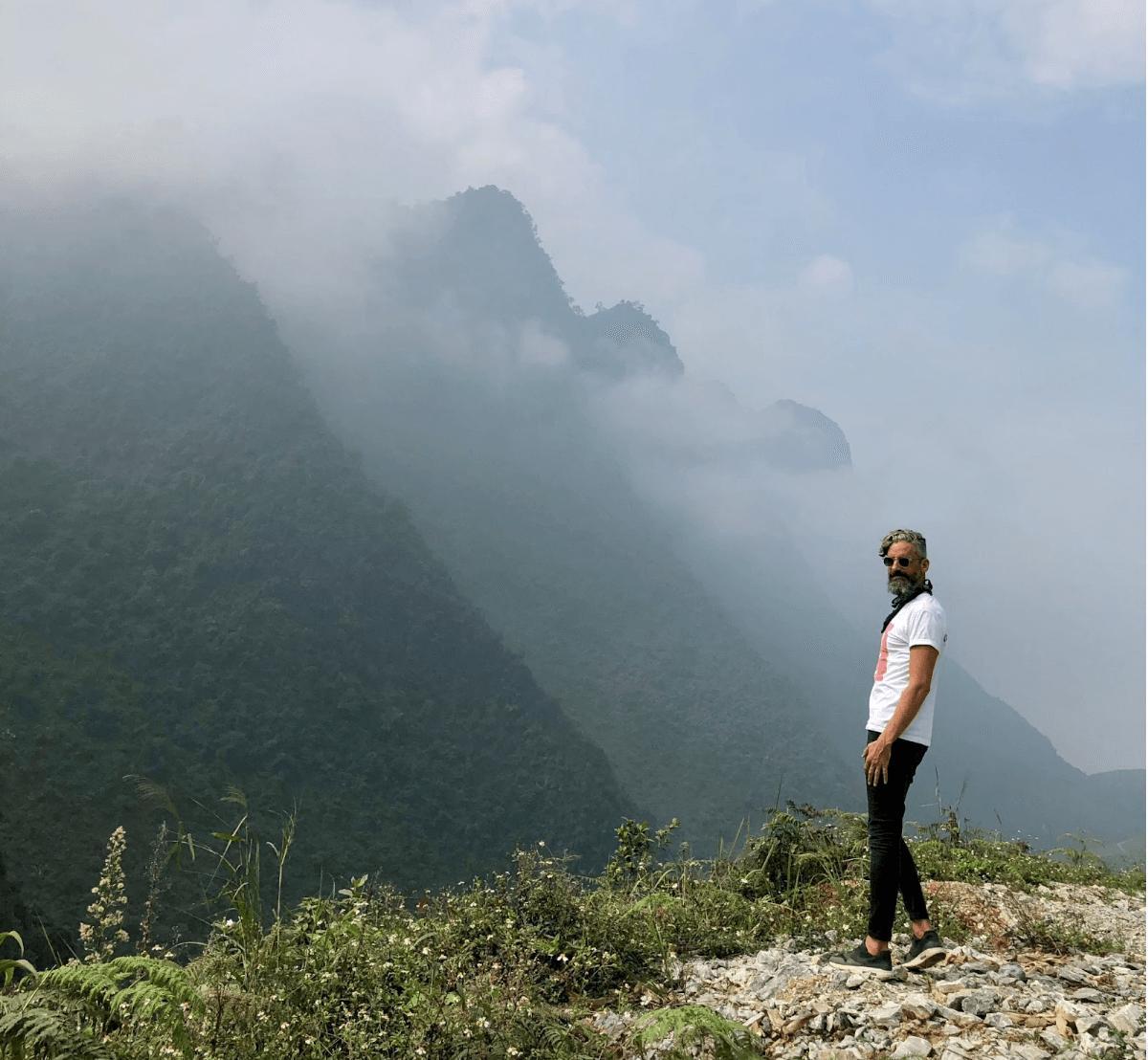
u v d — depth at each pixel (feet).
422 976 12.30
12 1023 8.42
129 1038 9.77
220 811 247.29
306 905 13.66
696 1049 10.72
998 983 12.21
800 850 19.69
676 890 17.85
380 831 302.66
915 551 13.75
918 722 13.07
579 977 13.57
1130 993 12.03
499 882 15.83
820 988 12.11
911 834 25.99
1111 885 22.76
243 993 10.84
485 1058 10.55
